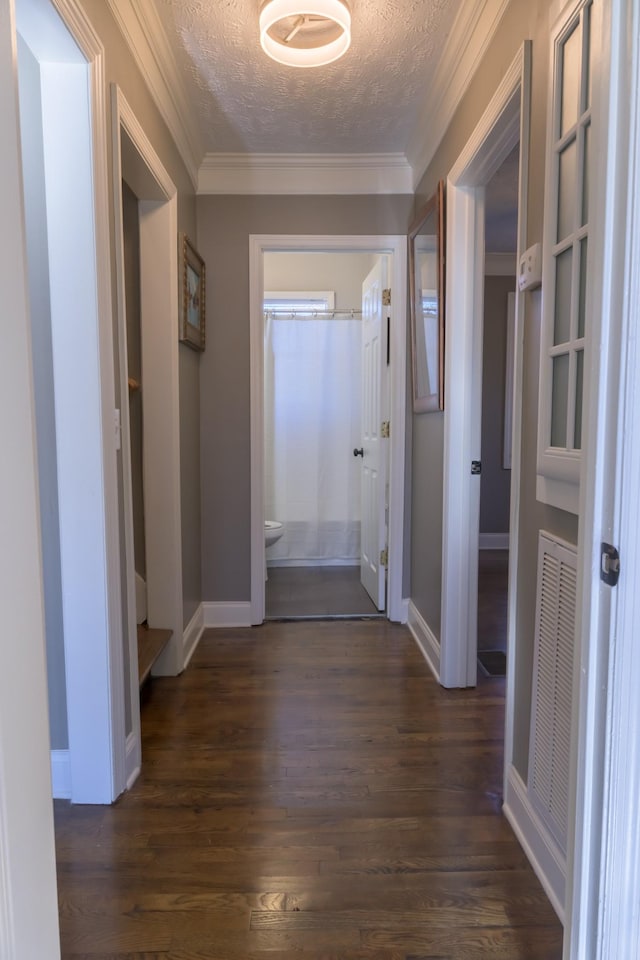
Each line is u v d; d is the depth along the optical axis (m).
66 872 1.39
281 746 1.94
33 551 0.80
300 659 2.68
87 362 1.51
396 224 2.98
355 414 4.35
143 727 2.07
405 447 3.07
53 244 1.48
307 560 4.43
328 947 1.19
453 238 2.24
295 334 4.27
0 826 0.72
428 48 2.01
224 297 3.01
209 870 1.40
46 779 0.83
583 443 0.84
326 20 1.84
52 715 1.68
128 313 2.54
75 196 1.47
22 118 1.49
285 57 1.91
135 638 1.81
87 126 1.45
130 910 1.28
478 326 2.28
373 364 3.50
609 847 0.81
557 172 1.27
